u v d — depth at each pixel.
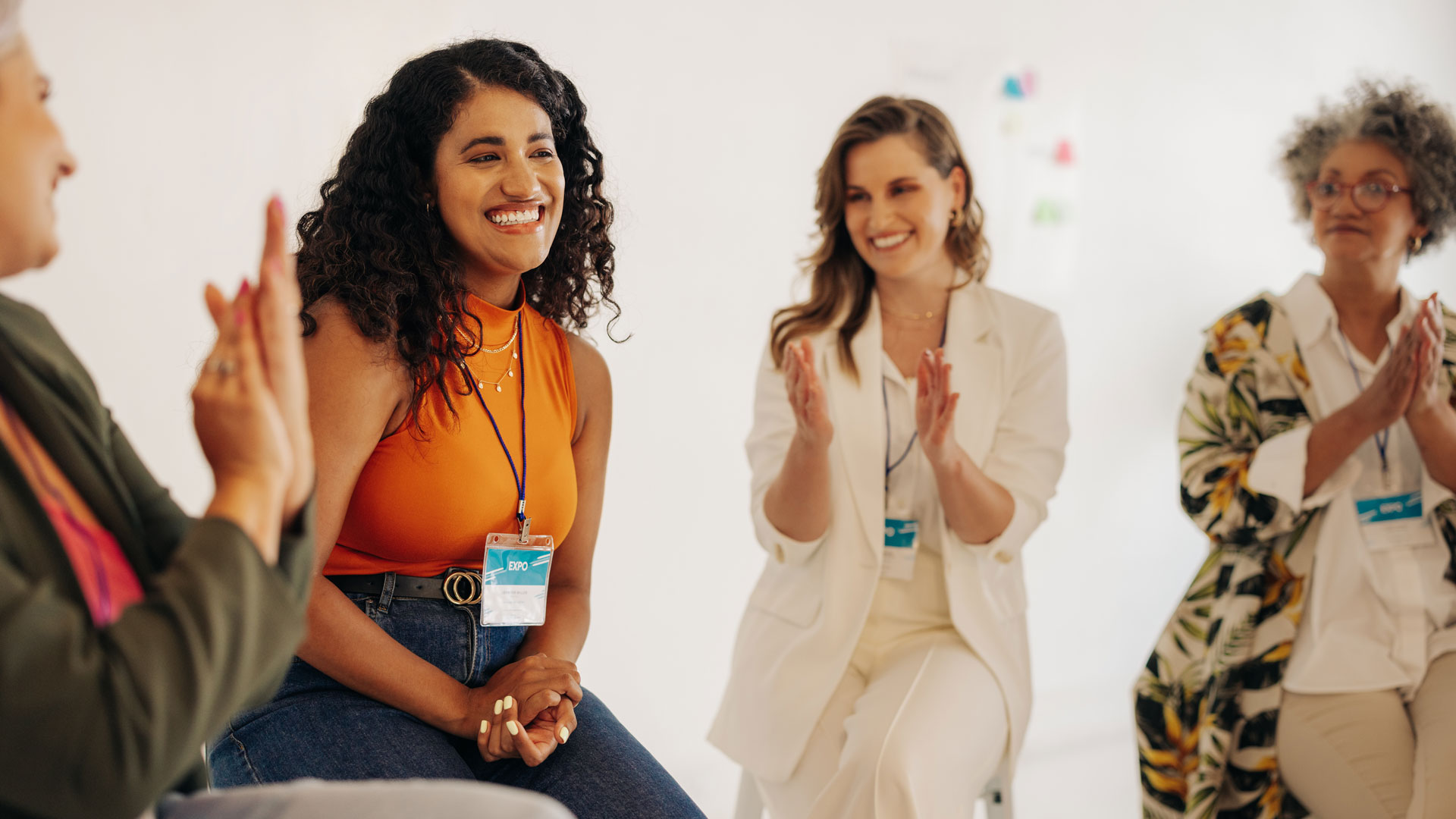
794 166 3.27
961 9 3.45
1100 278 3.75
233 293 2.61
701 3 3.09
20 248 0.84
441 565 1.48
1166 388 3.89
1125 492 3.86
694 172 3.13
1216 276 3.92
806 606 2.01
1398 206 2.15
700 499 3.20
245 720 1.35
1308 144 2.30
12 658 0.71
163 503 1.02
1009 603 2.03
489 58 1.52
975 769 1.79
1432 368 1.93
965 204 2.16
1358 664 2.05
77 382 0.97
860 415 2.05
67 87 2.43
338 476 1.37
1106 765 3.21
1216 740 2.12
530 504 1.54
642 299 3.09
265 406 0.84
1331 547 2.12
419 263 1.47
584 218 1.75
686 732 3.16
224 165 2.57
